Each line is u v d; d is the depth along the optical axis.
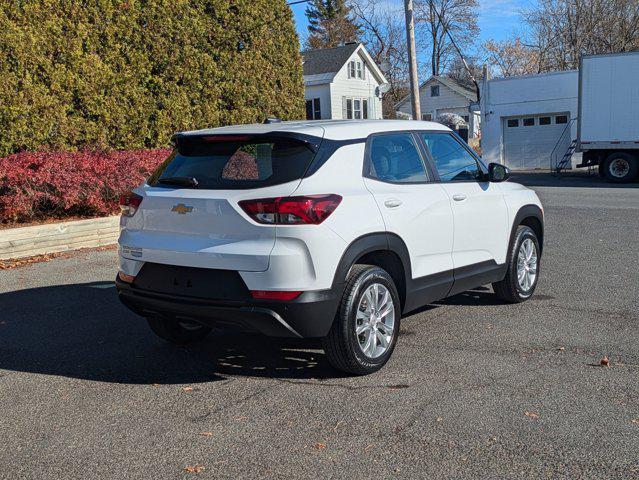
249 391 4.57
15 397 4.51
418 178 5.38
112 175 11.24
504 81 32.06
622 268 8.41
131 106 14.06
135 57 14.05
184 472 3.45
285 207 4.25
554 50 49.22
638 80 23.20
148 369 5.05
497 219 6.21
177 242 4.55
